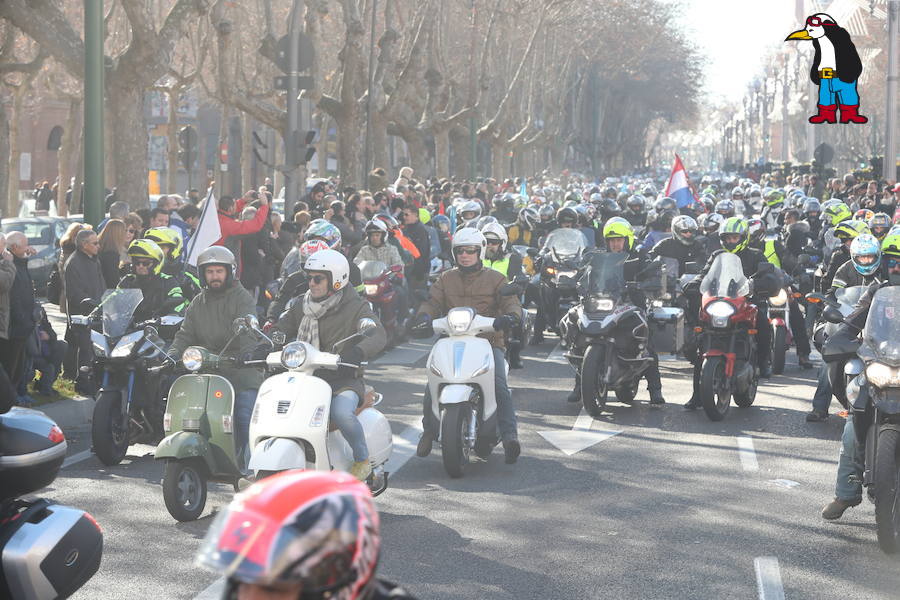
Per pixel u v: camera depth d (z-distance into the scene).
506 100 153.25
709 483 27.08
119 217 45.16
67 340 38.78
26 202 120.44
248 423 24.06
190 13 62.97
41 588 14.09
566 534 22.52
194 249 38.47
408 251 53.41
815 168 129.38
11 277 32.38
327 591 5.78
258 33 115.94
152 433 28.98
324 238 32.38
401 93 100.94
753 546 21.75
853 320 23.58
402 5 115.81
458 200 81.38
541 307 53.31
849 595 18.84
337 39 126.19
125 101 62.19
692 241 43.31
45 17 60.75
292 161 63.88
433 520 23.56
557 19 174.75
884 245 24.73
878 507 20.80
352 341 22.09
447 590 19.00
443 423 27.06
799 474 28.06
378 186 79.94
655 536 22.42
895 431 20.98
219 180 126.88
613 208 68.25
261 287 53.88
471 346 27.70
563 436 32.81
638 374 37.06
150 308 30.09
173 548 21.64
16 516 14.38
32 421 15.70
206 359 23.88
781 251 44.34
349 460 22.39
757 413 36.50
